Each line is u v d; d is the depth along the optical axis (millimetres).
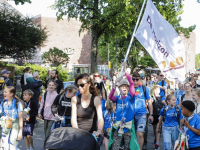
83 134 3297
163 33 7371
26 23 19391
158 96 7324
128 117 5004
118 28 20109
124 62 6035
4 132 5027
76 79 3830
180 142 4430
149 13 7184
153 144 7293
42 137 7547
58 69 20516
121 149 5090
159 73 9133
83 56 44438
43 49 41688
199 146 4312
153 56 7219
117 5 18156
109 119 5746
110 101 5230
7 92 5047
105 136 5781
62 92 5402
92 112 3809
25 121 5680
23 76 10922
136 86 5938
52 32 42344
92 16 19922
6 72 8930
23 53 19641
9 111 5039
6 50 18297
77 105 3836
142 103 5781
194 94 5578
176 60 7488
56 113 5391
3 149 5023
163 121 5605
